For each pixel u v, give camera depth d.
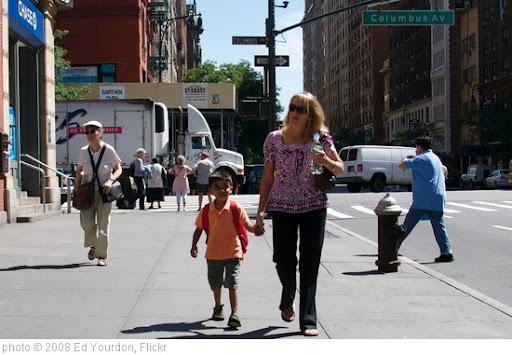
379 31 108.88
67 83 43.78
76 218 16.80
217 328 6.02
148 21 52.22
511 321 6.47
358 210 21.23
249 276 8.81
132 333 5.77
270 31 19.48
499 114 60.22
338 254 11.08
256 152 77.25
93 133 9.28
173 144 35.66
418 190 10.55
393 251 9.30
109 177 9.37
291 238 5.79
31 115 17.91
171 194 32.94
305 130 5.70
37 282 8.05
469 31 75.81
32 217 15.51
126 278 8.40
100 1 45.09
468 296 7.69
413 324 6.31
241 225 6.17
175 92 43.69
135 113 31.41
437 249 12.26
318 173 5.68
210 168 20.11
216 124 46.09
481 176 55.03
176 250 11.06
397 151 35.31
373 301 7.39
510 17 66.00
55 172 18.81
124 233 13.71
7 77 14.88
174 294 7.47
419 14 22.30
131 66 45.28
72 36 45.19
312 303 5.80
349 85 128.88
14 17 15.25
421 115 89.12
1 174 14.26
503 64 67.75
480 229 15.38
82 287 7.79
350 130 113.56
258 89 75.44
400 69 98.75
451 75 79.12
